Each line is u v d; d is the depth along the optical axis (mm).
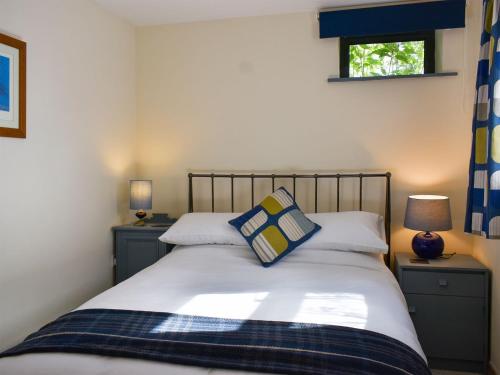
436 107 2857
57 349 1310
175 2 2816
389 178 2869
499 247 2316
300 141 3072
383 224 2867
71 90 2545
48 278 2363
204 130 3236
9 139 2072
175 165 3307
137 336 1373
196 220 2758
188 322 1490
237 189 3201
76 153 2602
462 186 2842
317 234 2494
